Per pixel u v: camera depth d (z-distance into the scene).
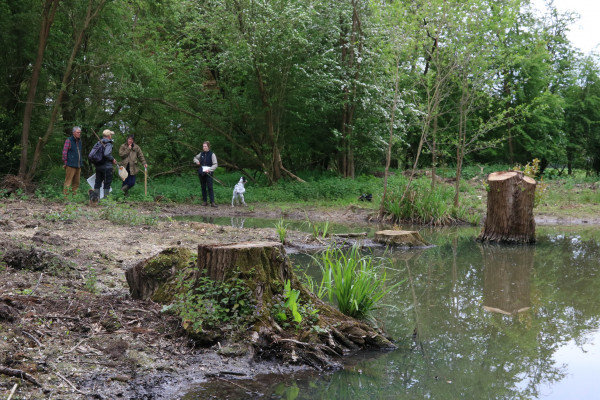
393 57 14.65
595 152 30.25
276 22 18.66
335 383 3.73
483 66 14.50
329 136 23.12
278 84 20.27
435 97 14.70
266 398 3.42
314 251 8.94
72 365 3.52
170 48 21.27
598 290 6.57
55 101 17.28
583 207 16.34
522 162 28.81
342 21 21.23
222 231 10.10
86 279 5.50
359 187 19.44
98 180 13.38
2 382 3.14
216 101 21.84
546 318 5.36
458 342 4.66
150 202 16.03
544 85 27.05
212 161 16.62
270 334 4.24
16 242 6.46
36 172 16.66
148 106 21.19
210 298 4.40
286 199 18.53
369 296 5.16
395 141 22.09
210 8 19.03
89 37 17.91
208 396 3.39
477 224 13.91
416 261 8.45
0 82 16.66
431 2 13.61
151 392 3.37
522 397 3.50
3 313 3.94
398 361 4.21
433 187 14.95
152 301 4.76
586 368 4.05
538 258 8.83
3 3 16.09
